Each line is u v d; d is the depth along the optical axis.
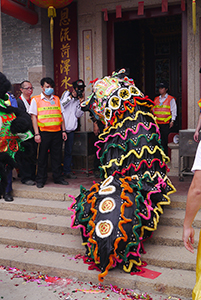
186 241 1.88
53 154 4.91
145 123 3.27
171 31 9.13
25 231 3.82
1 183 2.63
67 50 6.89
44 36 6.86
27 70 6.97
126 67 9.21
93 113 3.68
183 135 4.71
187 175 5.24
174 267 2.94
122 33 8.86
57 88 7.07
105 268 2.69
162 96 6.43
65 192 4.42
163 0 5.92
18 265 3.21
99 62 6.58
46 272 3.09
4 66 7.19
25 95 4.92
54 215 4.10
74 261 3.17
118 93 3.29
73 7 6.73
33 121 4.68
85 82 6.80
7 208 4.37
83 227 3.01
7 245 3.62
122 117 3.30
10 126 2.67
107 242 2.66
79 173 5.94
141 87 9.48
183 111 6.22
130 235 2.74
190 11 5.83
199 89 5.93
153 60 9.50
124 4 6.23
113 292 2.75
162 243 3.27
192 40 5.87
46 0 5.11
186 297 2.61
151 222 2.91
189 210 1.83
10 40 7.07
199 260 1.85
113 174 3.12
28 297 2.72
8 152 2.70
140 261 2.91
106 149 3.22
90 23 6.62
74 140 5.50
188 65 5.96
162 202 3.05
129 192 2.89
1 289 2.85
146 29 9.31
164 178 3.23
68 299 2.67
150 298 2.62
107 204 2.80
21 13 6.27
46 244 3.43
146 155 3.18
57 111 4.79
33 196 4.54
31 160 2.88
